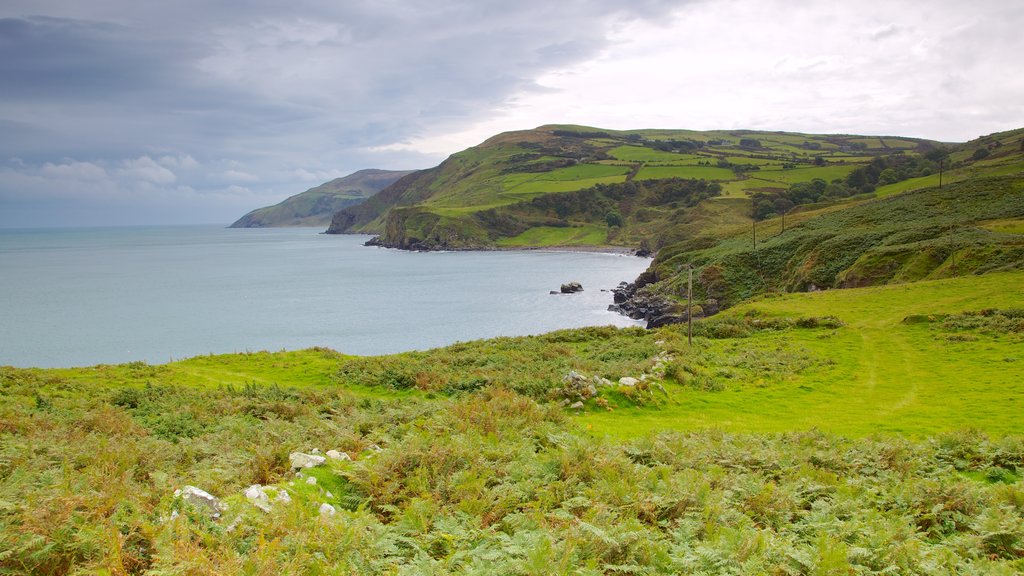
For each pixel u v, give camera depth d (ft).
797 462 52.01
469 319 360.89
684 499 35.73
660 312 345.31
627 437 70.69
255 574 22.00
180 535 24.30
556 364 111.24
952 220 346.54
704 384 103.14
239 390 100.94
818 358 127.54
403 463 39.09
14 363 265.13
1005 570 28.19
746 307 229.86
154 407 78.02
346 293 486.79
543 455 43.57
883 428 78.79
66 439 51.47
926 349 133.08
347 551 25.54
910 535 33.68
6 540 23.34
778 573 26.89
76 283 584.81
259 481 39.60
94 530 24.18
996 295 179.93
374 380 112.37
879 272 281.54
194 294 494.18
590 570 23.45
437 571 24.11
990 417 82.38
